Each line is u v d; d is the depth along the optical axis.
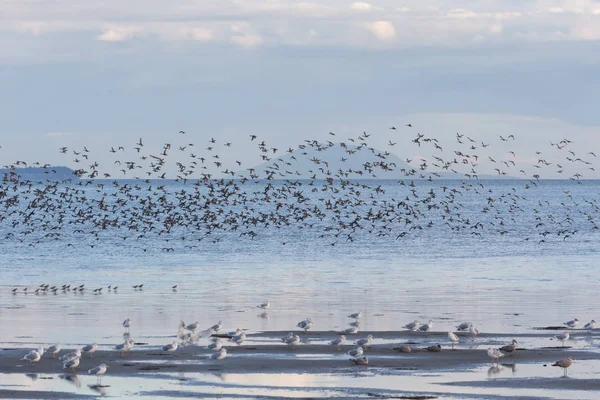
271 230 165.38
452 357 53.75
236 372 49.78
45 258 119.12
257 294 83.19
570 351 55.62
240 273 101.38
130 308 74.38
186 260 116.56
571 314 70.81
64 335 61.19
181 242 142.12
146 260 116.62
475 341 59.19
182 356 53.91
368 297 80.75
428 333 61.84
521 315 70.19
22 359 52.88
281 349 56.06
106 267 108.25
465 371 50.06
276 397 44.38
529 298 80.12
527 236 158.00
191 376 48.84
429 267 108.25
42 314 71.00
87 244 138.12
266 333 61.91
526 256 123.00
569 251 130.75
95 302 78.00
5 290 86.50
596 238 154.50
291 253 126.19
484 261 115.94
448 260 117.31
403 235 156.38
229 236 153.12
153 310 73.31
